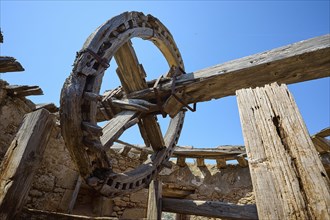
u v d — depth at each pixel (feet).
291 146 3.54
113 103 10.48
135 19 10.21
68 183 17.20
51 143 16.03
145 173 10.61
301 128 3.62
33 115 7.74
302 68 7.43
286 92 4.27
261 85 8.37
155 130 11.83
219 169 24.04
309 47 7.14
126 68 10.73
